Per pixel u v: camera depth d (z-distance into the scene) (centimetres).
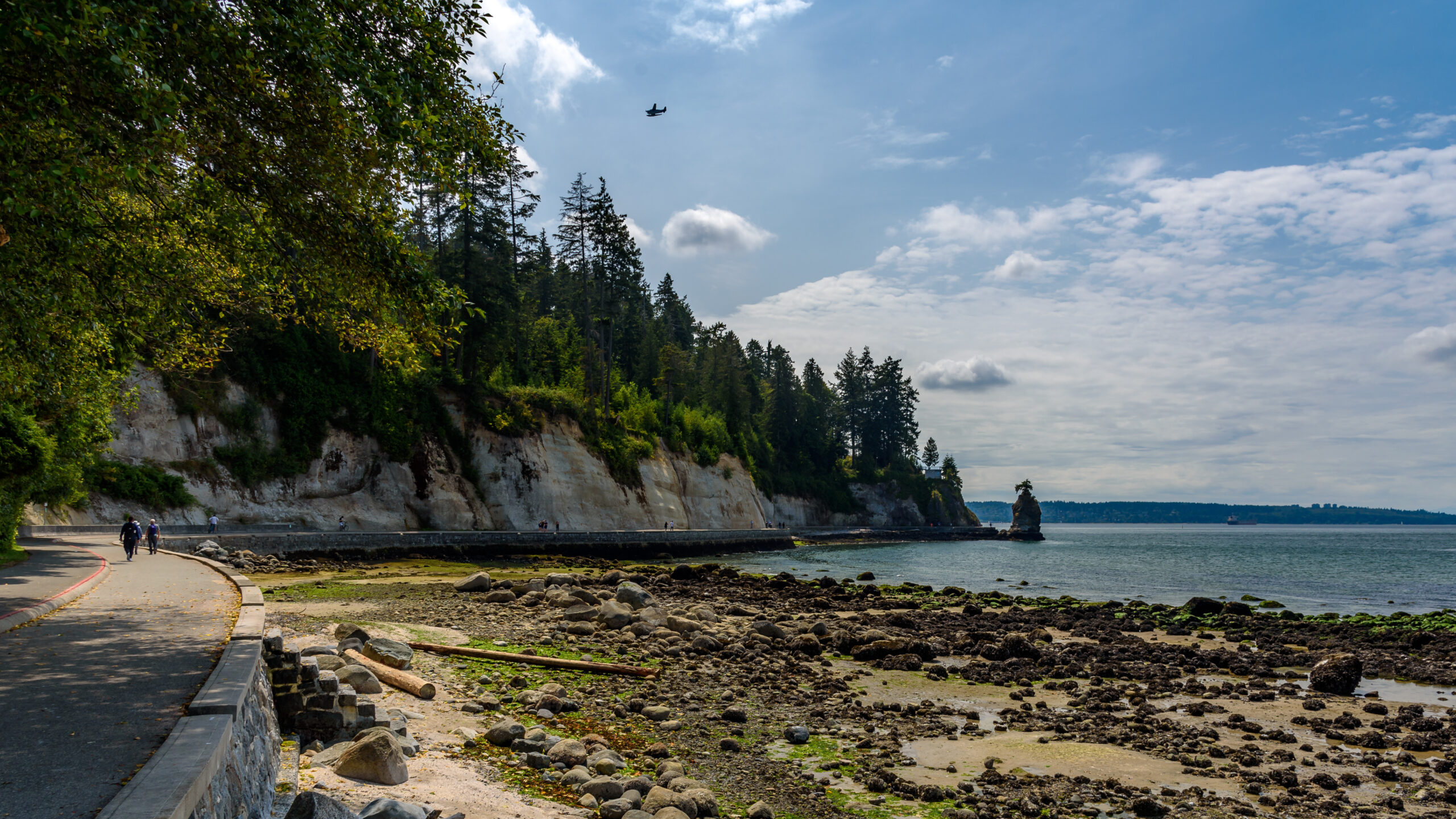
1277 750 1353
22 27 685
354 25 979
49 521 3756
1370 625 2977
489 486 6531
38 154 870
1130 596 4388
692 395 11856
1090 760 1260
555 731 1284
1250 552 10275
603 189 8469
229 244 1183
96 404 2644
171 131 877
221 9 876
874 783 1116
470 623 2242
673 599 3278
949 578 5438
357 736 977
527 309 9625
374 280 1093
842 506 13400
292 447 5516
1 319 1083
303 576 3525
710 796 993
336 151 1010
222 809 554
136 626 1070
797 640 2197
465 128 1077
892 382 14712
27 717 638
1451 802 1122
